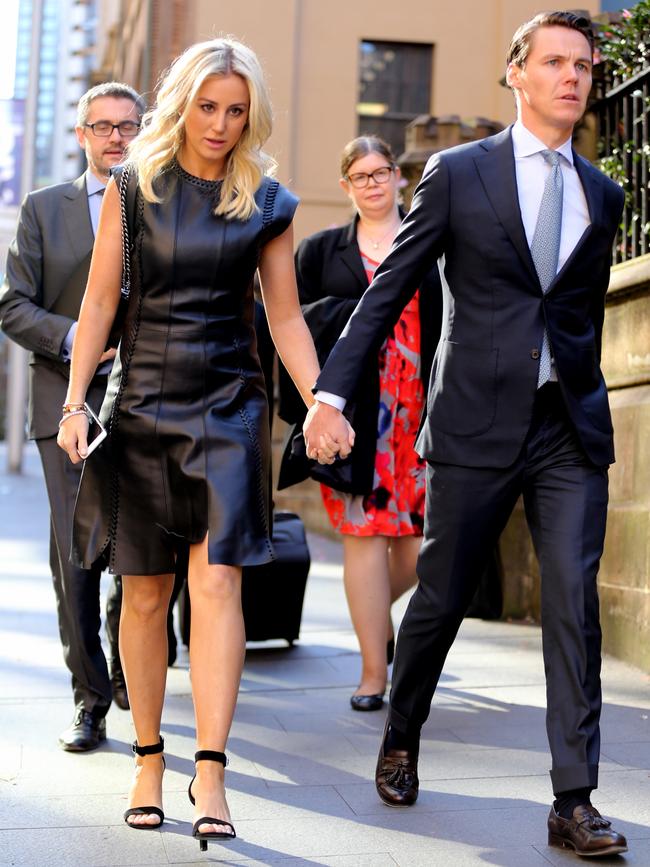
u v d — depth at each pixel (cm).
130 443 304
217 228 301
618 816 322
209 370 302
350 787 353
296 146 1321
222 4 1316
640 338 526
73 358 314
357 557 455
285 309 324
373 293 319
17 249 413
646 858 292
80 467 404
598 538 308
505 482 311
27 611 672
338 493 454
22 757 382
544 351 310
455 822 321
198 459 299
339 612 668
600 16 636
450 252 318
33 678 497
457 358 315
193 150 302
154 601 314
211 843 304
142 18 1688
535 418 311
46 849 300
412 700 332
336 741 403
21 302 407
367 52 1338
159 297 302
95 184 416
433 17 1337
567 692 298
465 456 312
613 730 404
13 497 1753
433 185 315
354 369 316
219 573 296
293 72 1320
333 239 473
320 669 517
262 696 468
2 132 2148
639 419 511
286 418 464
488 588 593
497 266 309
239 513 295
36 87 2156
